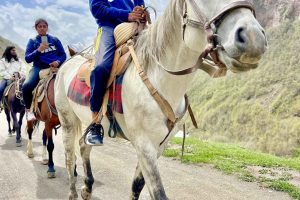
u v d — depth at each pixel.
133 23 3.62
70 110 4.83
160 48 3.15
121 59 3.47
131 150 8.98
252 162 7.79
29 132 7.92
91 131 3.79
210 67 2.97
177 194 5.86
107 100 3.60
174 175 6.84
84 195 4.80
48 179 6.41
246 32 2.36
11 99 9.37
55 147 9.12
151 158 3.19
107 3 3.92
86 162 4.78
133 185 3.99
